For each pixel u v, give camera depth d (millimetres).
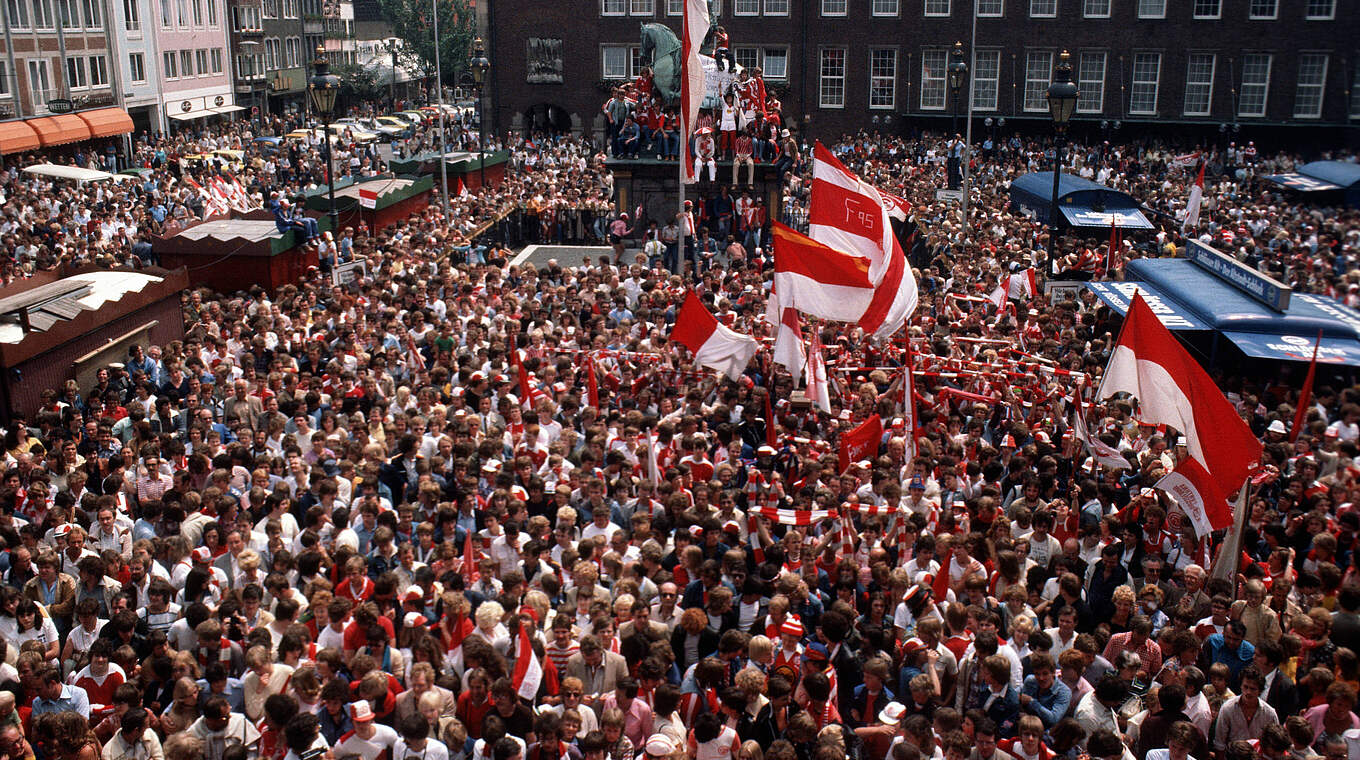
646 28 36281
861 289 15438
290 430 14492
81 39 54625
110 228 33219
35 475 12562
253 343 17750
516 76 62500
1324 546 6309
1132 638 8820
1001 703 8141
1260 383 9422
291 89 82375
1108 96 54750
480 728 8086
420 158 42719
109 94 57062
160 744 7840
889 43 58875
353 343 17328
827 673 8234
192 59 67812
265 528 11000
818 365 14523
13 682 8727
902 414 13797
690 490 12164
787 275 15266
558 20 61500
